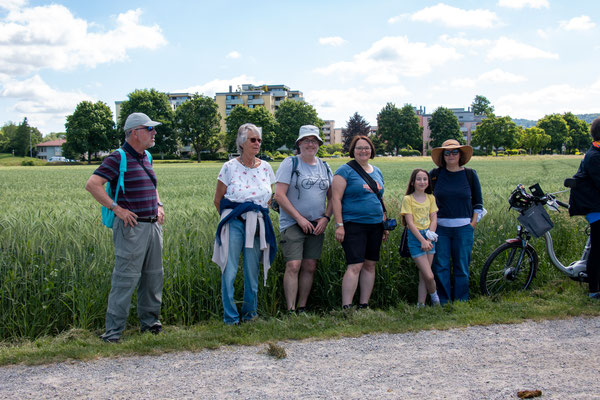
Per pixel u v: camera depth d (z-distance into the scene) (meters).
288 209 4.91
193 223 5.86
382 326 4.29
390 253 5.94
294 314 4.85
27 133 138.38
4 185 23.97
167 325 4.90
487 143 112.19
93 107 87.06
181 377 3.24
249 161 4.88
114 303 4.27
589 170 5.05
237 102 144.75
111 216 4.25
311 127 5.07
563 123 139.00
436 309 4.87
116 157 4.22
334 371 3.32
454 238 5.50
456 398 2.86
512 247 5.60
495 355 3.59
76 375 3.29
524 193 5.55
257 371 3.34
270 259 4.92
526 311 4.65
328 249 5.78
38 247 4.88
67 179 31.03
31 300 4.69
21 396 2.97
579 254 6.79
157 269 4.51
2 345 4.33
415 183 5.27
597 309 4.70
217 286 5.17
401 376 3.21
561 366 3.36
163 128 88.81
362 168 5.16
